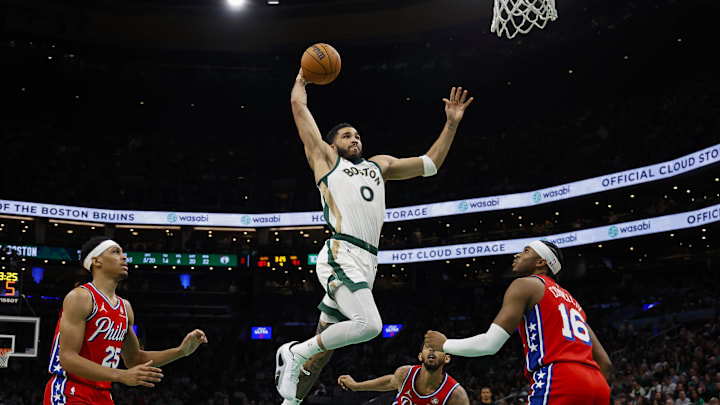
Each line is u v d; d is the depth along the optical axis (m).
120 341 5.78
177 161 42.00
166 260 36.84
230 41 39.62
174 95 40.00
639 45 33.94
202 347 36.56
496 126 42.59
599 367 5.41
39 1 36.25
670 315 29.38
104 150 41.62
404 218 37.09
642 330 28.84
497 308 35.75
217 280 38.91
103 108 40.84
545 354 5.12
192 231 39.78
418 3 36.94
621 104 37.53
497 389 26.50
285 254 37.56
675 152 29.33
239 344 36.81
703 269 33.25
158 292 37.25
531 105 40.75
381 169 5.79
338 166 5.50
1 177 36.72
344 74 39.06
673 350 24.86
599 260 36.09
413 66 38.62
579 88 38.72
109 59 38.59
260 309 38.59
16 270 21.31
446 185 39.03
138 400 30.00
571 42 34.47
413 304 37.59
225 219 38.53
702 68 35.62
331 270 5.37
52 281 36.59
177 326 37.41
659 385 21.09
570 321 5.22
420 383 7.94
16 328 19.45
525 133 40.34
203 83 39.16
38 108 40.28
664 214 30.02
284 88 40.00
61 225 38.09
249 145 43.91
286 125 43.56
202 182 41.06
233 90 39.84
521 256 5.77
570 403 4.98
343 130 5.71
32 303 34.59
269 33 39.44
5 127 38.94
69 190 38.19
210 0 37.78
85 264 5.82
